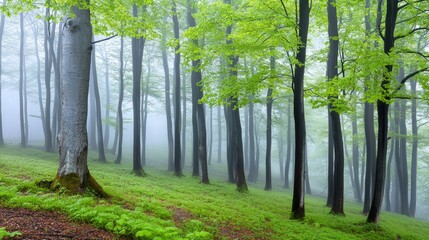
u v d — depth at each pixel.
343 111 13.23
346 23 18.56
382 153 13.25
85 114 9.38
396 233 13.54
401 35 13.54
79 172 9.03
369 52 11.95
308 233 10.01
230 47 12.45
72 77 9.22
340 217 14.68
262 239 8.62
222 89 13.06
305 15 12.18
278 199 18.66
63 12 8.82
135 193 11.30
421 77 11.72
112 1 9.95
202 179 20.64
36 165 16.36
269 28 12.24
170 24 24.83
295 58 11.77
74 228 5.82
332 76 16.00
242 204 13.82
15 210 6.41
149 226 5.45
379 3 15.18
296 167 12.53
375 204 13.35
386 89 12.34
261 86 13.12
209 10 13.90
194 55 13.15
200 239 5.66
